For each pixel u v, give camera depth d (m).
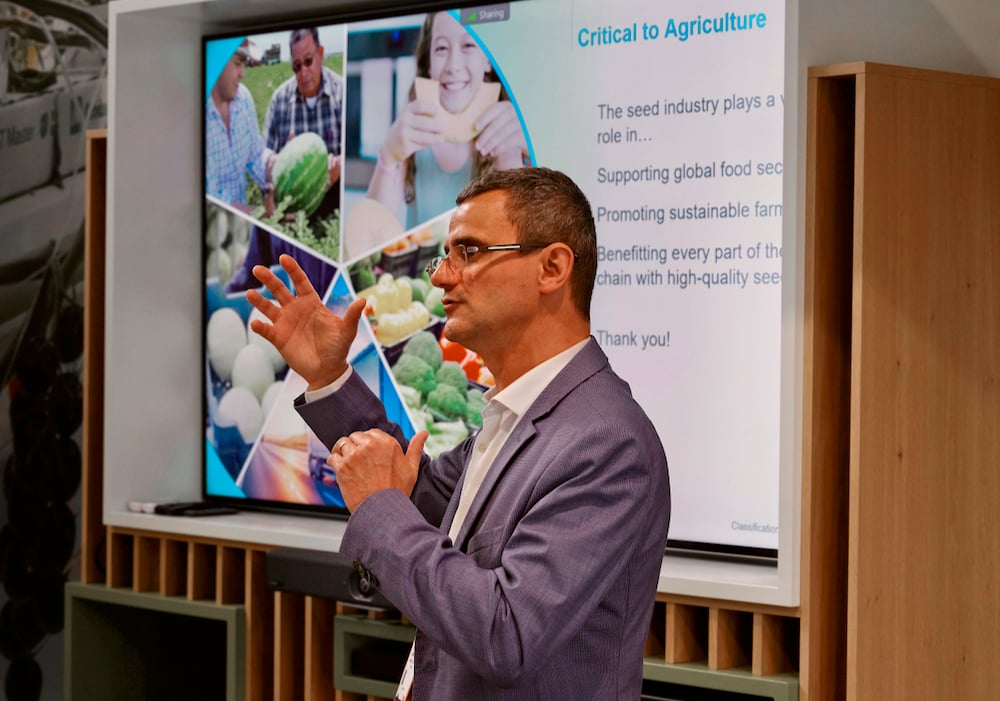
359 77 4.24
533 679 1.90
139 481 4.57
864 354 3.13
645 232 3.65
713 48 3.54
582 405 1.97
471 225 2.05
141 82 4.52
